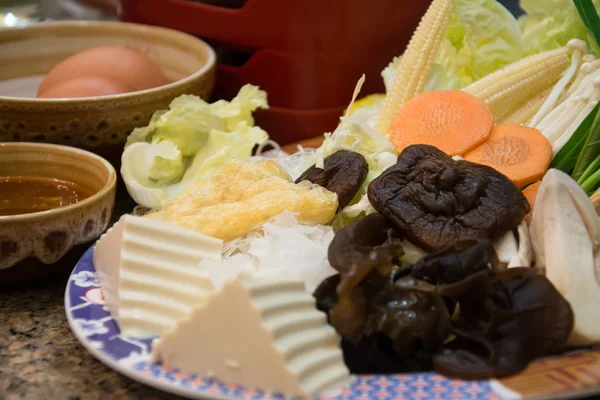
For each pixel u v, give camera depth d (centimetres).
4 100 44
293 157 45
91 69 48
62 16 73
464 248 34
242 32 50
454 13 49
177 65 53
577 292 34
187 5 52
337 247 34
